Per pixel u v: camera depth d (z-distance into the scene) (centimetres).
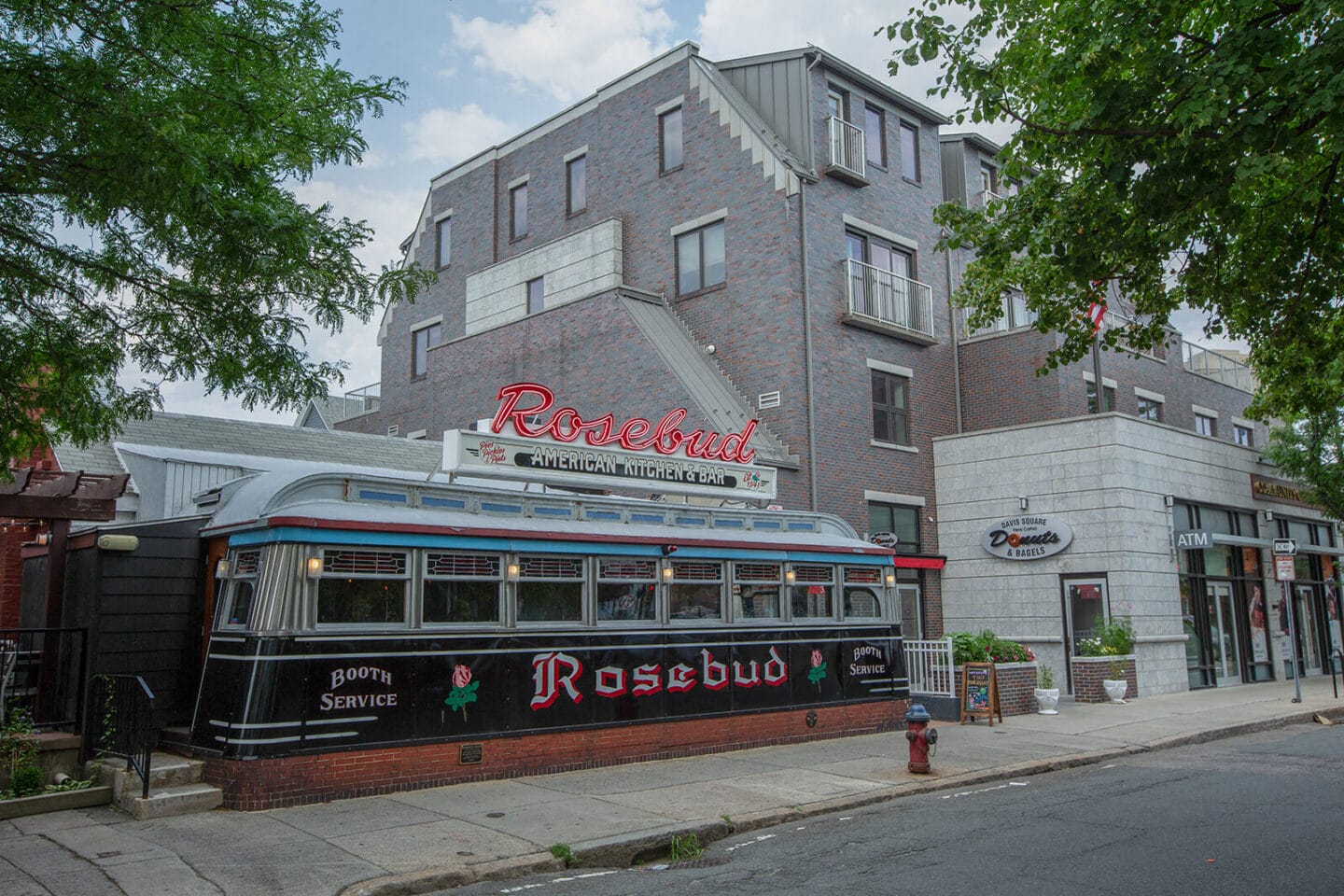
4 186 946
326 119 1089
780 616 1503
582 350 2366
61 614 1172
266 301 1058
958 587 2359
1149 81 905
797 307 2194
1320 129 864
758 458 2009
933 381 2491
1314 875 789
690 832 940
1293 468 2577
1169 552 2250
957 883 776
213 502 1252
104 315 1036
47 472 1164
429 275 1150
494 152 2967
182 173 918
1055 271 1209
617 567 1316
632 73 2603
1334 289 1029
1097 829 966
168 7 931
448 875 791
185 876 769
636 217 2539
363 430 3192
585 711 1250
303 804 1008
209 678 1071
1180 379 2995
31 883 748
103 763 1062
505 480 1368
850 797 1112
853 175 2325
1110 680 2014
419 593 1122
